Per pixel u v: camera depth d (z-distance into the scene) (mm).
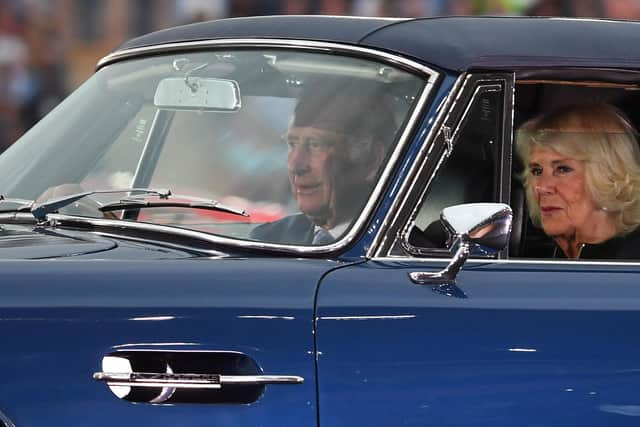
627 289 11008
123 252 10805
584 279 11070
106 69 13750
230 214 11617
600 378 10484
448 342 10219
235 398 9844
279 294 10109
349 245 10953
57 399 9578
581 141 11984
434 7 27938
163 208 11867
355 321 10102
